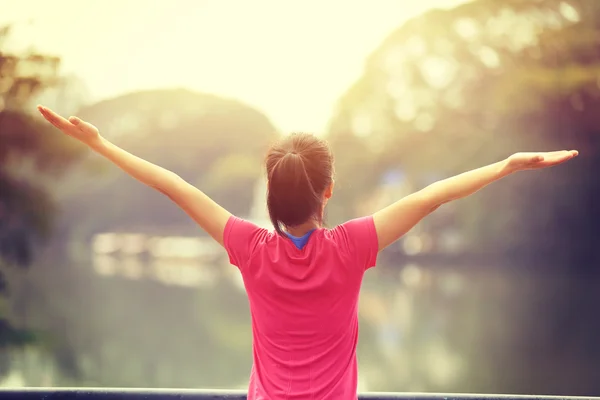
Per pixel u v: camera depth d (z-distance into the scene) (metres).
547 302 23.64
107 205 51.66
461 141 41.19
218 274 40.56
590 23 32.25
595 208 33.72
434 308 22.77
